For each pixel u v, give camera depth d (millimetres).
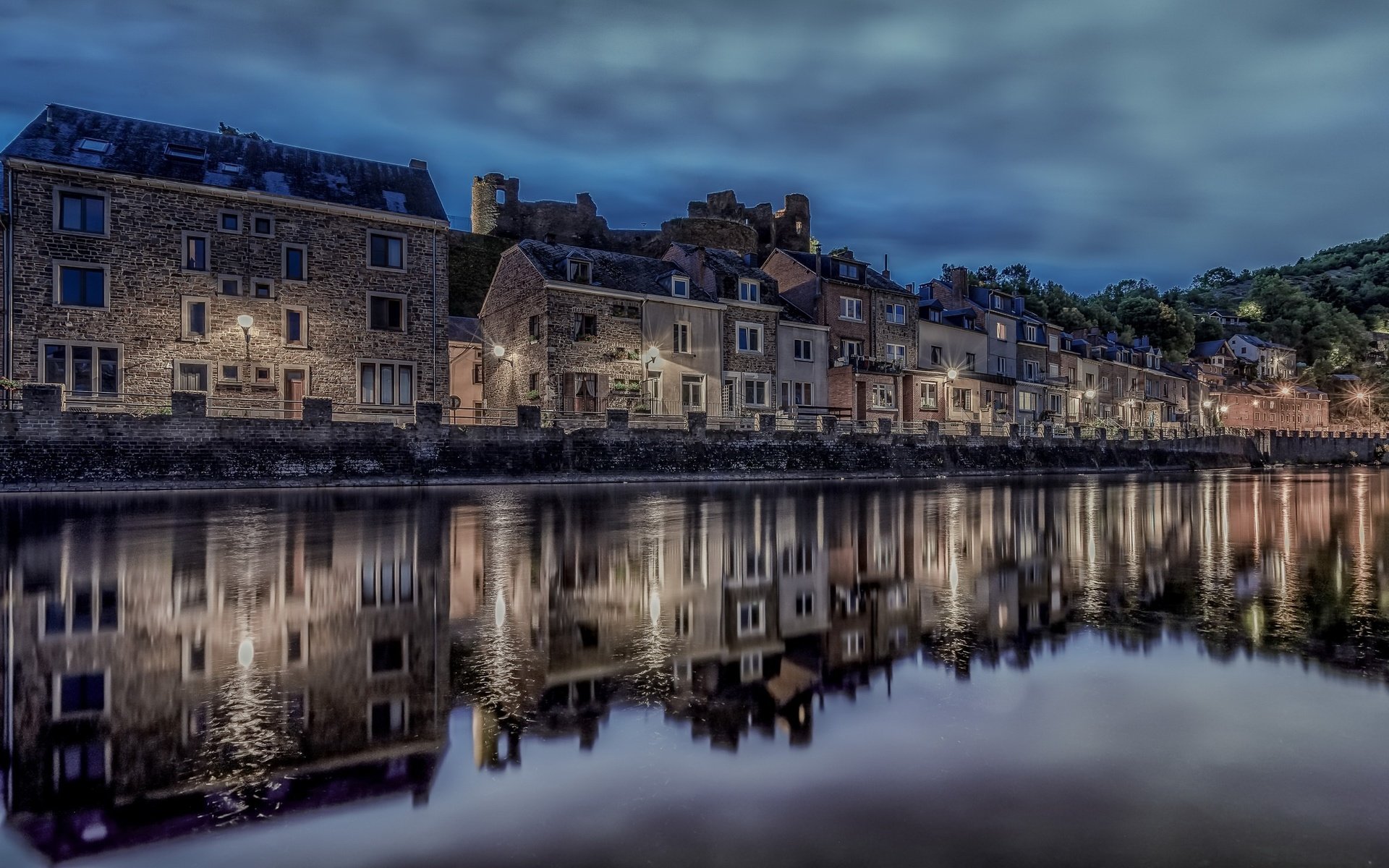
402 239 32906
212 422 22406
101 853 2824
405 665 5238
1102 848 2812
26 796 3266
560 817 3062
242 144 31812
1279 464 61750
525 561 9797
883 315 49594
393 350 32562
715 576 8805
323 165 33000
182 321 28859
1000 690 4699
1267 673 5066
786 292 49250
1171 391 78062
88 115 29281
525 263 37750
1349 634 6117
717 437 31938
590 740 3906
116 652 5539
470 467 26344
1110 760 3617
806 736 3932
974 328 56156
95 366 27516
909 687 4770
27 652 5547
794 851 2785
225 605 7129
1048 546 11664
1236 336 104000
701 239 71125
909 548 11375
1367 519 16391
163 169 29016
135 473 21281
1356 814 3082
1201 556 10742
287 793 3305
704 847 2816
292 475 23359
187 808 3166
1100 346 72125
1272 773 3469
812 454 34406
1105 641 5914
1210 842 2865
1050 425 44094
